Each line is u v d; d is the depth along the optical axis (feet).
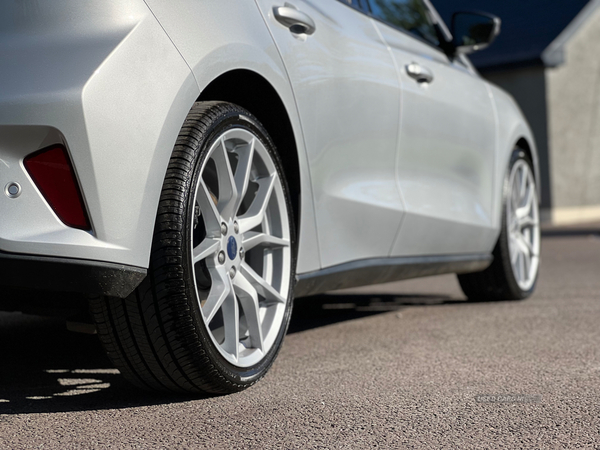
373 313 11.30
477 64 41.52
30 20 5.58
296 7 7.63
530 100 41.06
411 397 6.25
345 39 8.34
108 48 5.43
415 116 9.48
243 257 6.56
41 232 5.21
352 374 7.11
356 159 8.32
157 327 5.75
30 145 5.26
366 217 8.50
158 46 5.68
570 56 41.96
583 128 42.65
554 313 10.80
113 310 5.76
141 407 5.98
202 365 5.94
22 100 5.22
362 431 5.33
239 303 7.09
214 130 6.13
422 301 12.84
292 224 7.16
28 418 5.68
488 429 5.37
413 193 9.52
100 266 5.28
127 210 5.40
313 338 9.09
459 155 10.75
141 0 5.74
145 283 5.71
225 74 6.45
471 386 6.61
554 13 43.39
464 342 8.70
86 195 5.26
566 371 7.14
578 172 42.42
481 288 12.37
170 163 5.82
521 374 7.04
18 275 5.23
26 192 5.25
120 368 6.08
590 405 5.97
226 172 6.31
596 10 43.14
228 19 6.45
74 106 5.20
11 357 7.97
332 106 7.80
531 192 13.10
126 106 5.41
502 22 44.78
